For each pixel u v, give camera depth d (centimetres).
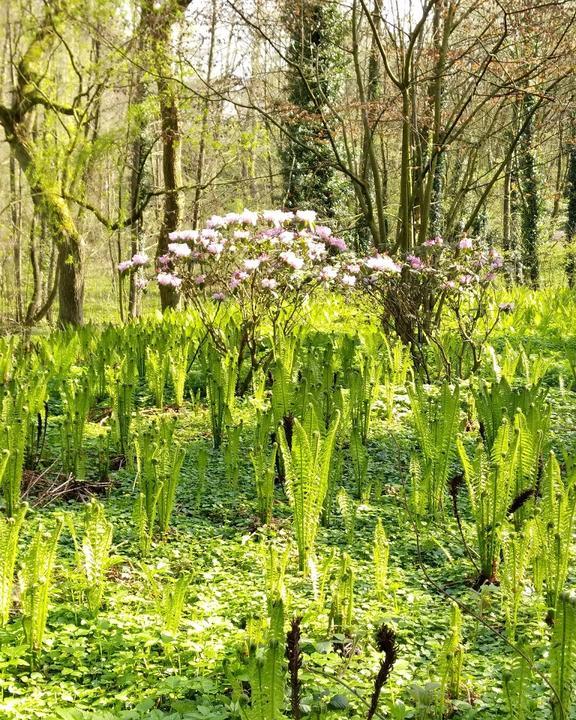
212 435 666
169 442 497
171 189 1525
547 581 367
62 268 1600
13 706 289
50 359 827
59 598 385
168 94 1363
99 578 369
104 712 285
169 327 942
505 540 398
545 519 379
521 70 1007
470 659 334
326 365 645
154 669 324
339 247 786
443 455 495
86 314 2634
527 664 272
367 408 630
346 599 347
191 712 287
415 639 357
